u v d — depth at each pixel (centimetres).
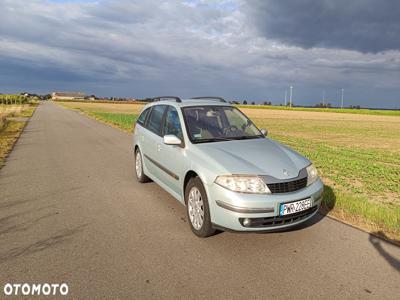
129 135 1738
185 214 525
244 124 574
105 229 461
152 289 315
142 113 742
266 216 387
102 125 2441
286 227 404
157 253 390
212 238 434
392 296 309
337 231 460
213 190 403
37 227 466
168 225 478
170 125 568
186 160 465
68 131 1914
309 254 391
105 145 1330
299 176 418
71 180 736
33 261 369
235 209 382
